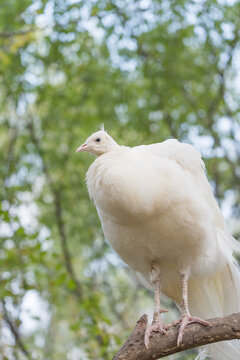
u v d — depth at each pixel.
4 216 10.33
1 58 13.38
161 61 14.76
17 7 13.71
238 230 12.90
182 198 6.59
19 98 14.90
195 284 7.51
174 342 5.90
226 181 13.90
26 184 14.27
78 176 14.90
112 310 13.04
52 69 15.29
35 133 15.38
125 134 15.26
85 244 14.36
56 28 13.39
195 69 14.84
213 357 7.06
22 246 11.27
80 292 12.32
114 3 13.50
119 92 15.02
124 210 6.38
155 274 7.35
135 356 5.93
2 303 10.83
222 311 7.46
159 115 14.77
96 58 14.84
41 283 11.59
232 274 7.25
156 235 6.78
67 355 10.98
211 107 14.36
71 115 15.26
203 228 6.79
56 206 14.31
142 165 6.57
